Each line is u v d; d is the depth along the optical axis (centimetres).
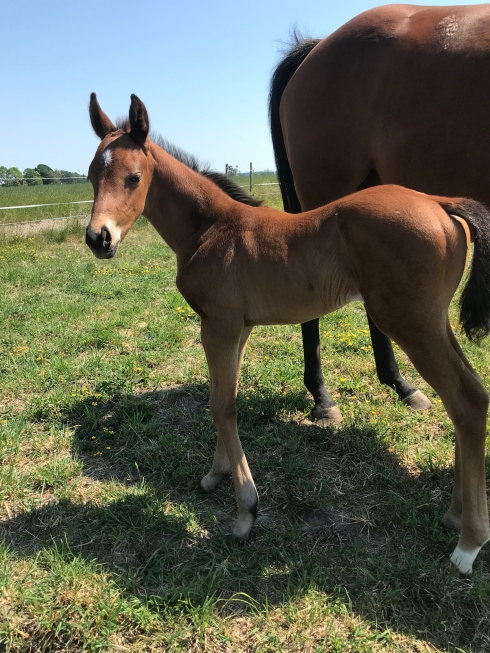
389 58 265
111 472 284
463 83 236
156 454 292
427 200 200
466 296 204
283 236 220
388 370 346
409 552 219
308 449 300
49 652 181
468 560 204
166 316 517
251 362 408
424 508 244
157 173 253
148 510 244
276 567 217
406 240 189
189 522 242
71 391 363
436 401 345
